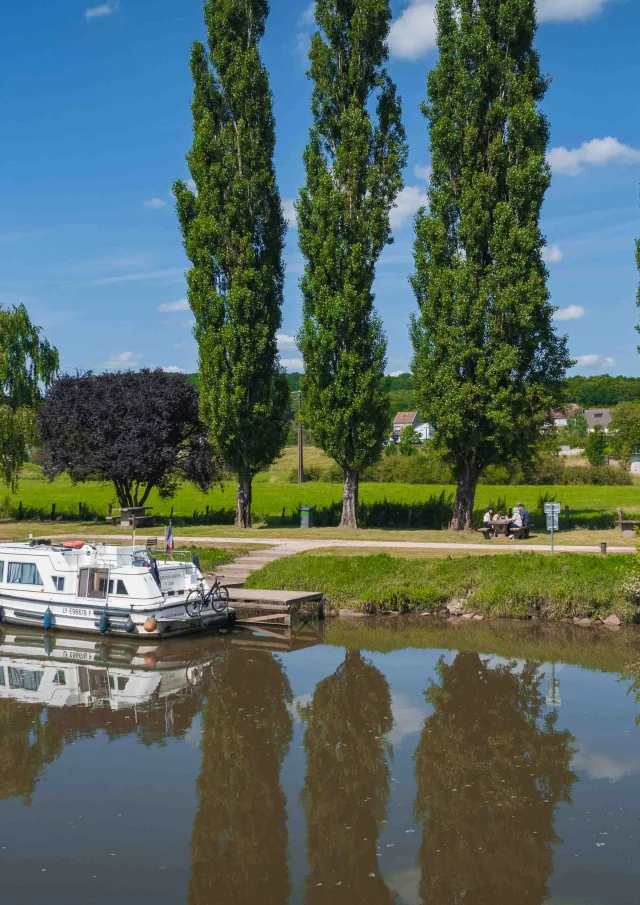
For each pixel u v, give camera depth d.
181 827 13.13
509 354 34.88
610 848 12.04
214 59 41.09
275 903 10.77
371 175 38.78
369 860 11.93
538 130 37.03
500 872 11.48
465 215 36.31
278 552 34.38
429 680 21.33
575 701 19.27
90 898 10.90
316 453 108.50
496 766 15.40
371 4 38.72
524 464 39.16
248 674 22.28
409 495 59.91
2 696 20.69
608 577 27.30
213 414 40.69
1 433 50.12
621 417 95.31
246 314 40.16
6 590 28.86
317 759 16.02
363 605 29.02
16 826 13.21
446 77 36.94
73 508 54.09
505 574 28.73
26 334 54.09
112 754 16.45
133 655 24.73
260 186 40.94
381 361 39.31
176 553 33.03
